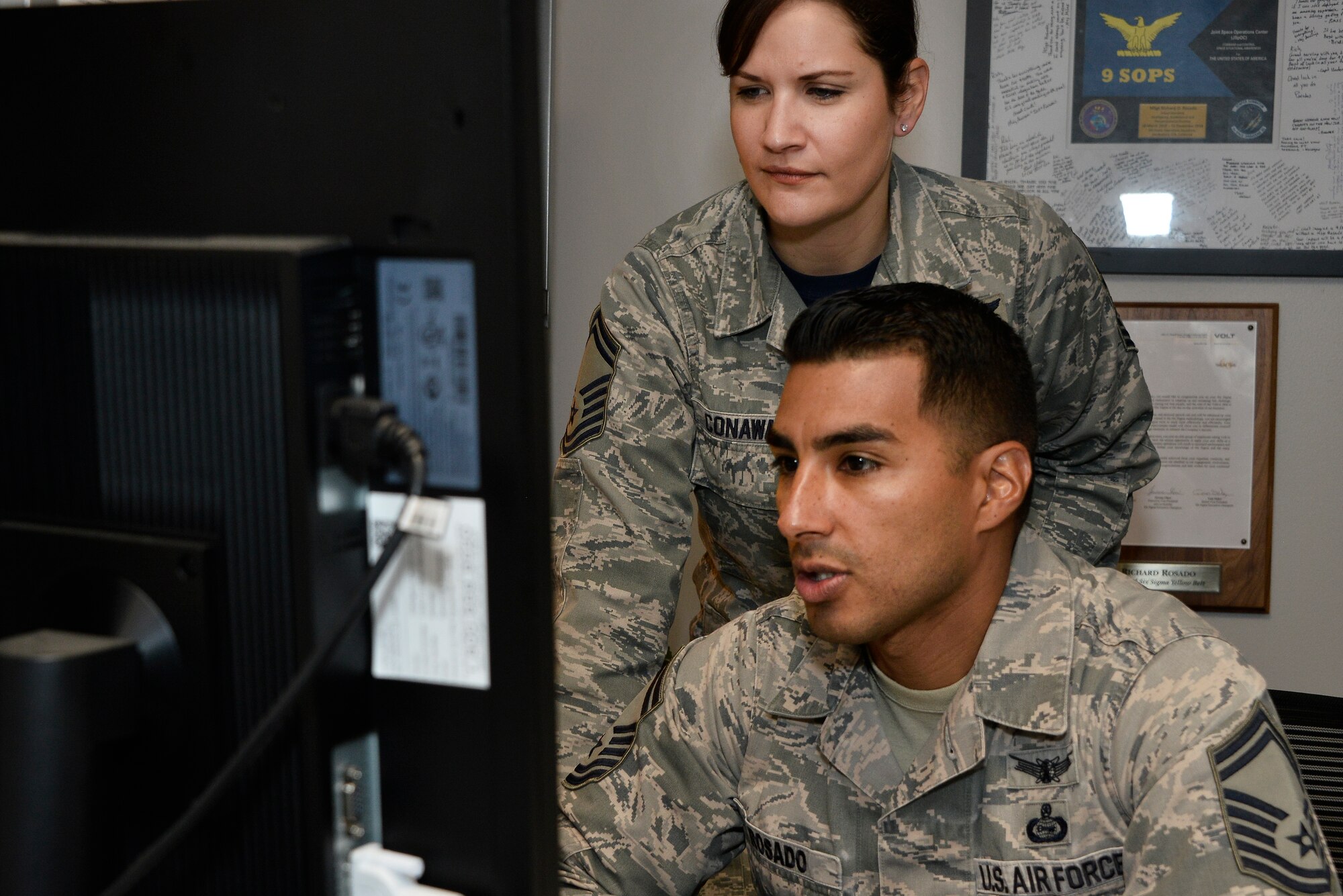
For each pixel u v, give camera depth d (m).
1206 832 0.89
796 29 1.27
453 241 0.56
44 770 0.60
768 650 1.16
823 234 1.45
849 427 0.96
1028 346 1.52
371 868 0.62
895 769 1.09
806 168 1.32
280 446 0.58
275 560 0.59
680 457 1.52
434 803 0.62
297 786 0.60
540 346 0.56
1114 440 1.65
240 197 0.61
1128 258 2.23
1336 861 1.19
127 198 0.64
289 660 0.60
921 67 1.41
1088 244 2.24
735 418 1.49
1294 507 2.26
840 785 1.12
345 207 0.58
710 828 1.17
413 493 0.58
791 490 0.99
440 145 0.56
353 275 0.59
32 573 0.66
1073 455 1.66
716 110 2.34
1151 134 2.20
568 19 2.37
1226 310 2.23
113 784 0.63
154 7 0.62
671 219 1.64
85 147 0.65
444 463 0.58
